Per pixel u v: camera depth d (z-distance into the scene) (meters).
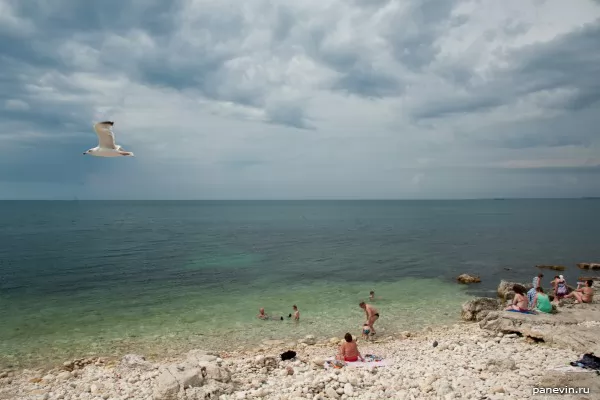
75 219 141.50
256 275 41.12
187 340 22.47
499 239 75.25
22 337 22.94
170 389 12.58
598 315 21.94
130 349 21.11
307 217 166.00
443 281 38.78
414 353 18.98
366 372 15.59
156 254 54.94
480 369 15.20
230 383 13.90
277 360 17.30
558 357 16.23
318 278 39.81
